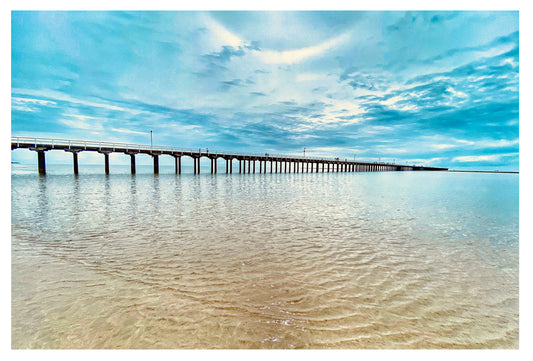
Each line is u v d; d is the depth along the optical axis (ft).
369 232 23.52
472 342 9.51
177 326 9.96
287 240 20.63
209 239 20.67
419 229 24.89
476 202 43.75
